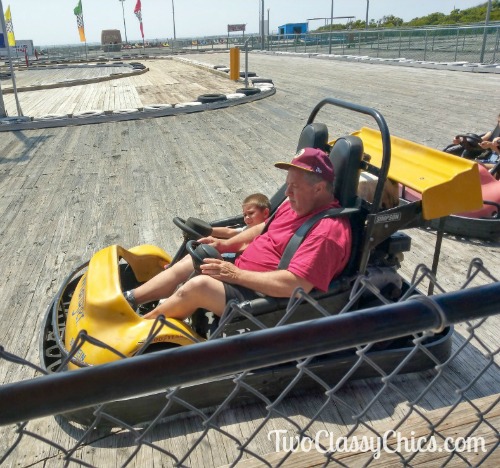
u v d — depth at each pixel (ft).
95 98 42.96
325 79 48.60
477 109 29.76
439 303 3.34
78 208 16.08
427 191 6.91
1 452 6.50
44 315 9.70
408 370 7.45
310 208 7.42
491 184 12.69
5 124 30.48
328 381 7.15
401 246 7.61
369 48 73.51
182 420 6.76
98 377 2.81
